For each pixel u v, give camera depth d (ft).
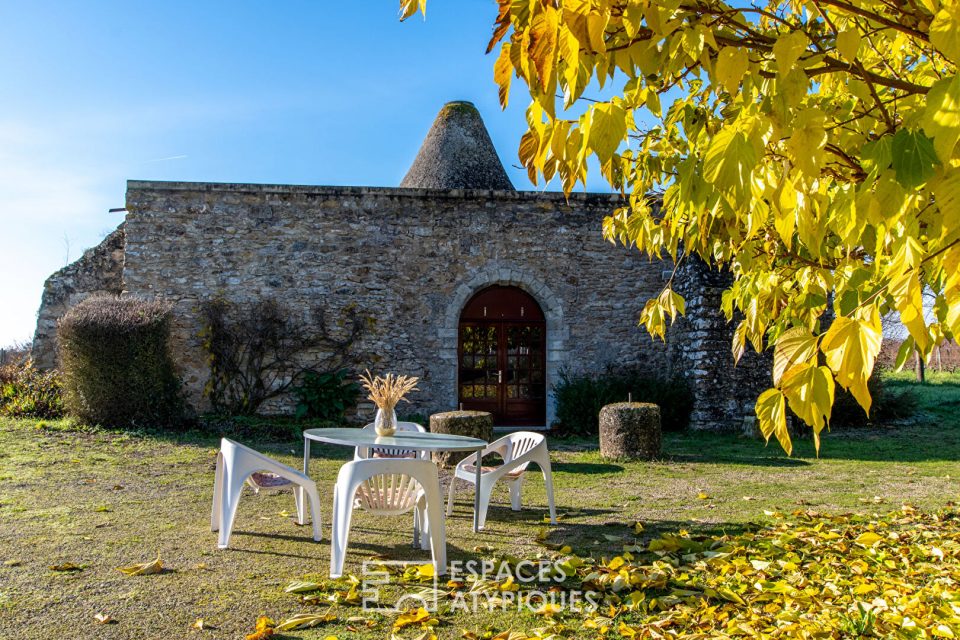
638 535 16.20
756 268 9.13
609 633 10.24
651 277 41.01
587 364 40.11
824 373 4.44
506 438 19.40
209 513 17.72
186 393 34.76
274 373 38.37
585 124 4.99
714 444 32.89
